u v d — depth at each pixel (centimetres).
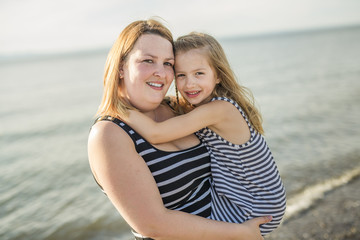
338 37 10556
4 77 5616
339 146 795
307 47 6669
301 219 461
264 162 192
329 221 446
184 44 206
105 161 141
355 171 623
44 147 1097
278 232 430
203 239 148
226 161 189
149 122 167
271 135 955
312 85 1961
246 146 188
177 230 142
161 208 142
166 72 179
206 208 178
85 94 2594
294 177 627
